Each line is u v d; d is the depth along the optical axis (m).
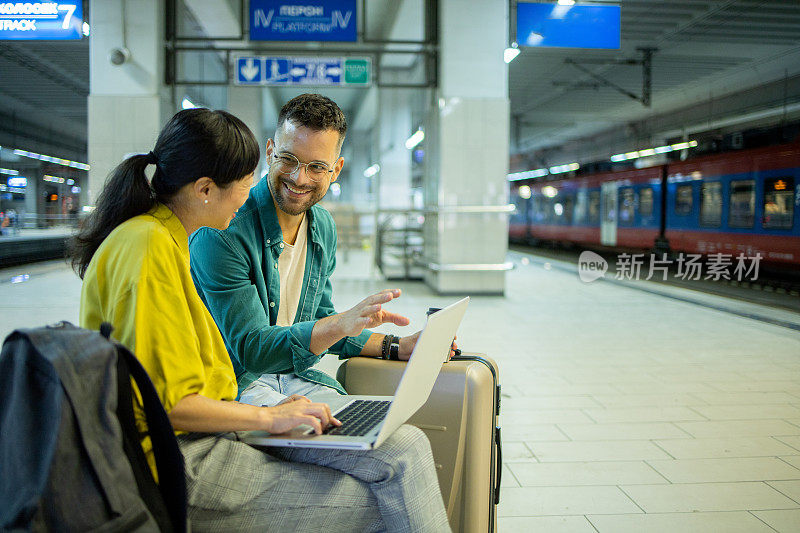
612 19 7.91
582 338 6.12
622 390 4.34
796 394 4.23
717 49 12.56
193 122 1.33
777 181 10.66
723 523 2.43
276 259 1.87
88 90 17.19
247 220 1.79
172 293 1.25
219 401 1.29
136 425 1.13
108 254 1.27
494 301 8.64
